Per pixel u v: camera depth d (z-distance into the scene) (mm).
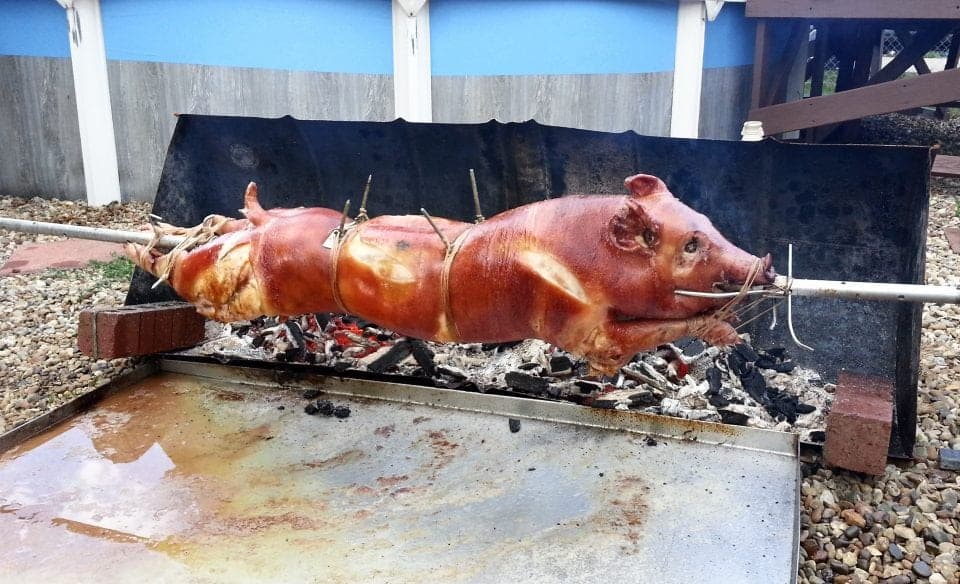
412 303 1047
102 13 3053
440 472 1239
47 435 1367
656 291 906
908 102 2963
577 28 2928
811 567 1079
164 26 3018
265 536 1083
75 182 3320
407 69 2986
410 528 1099
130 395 1523
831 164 1300
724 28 3209
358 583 986
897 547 1110
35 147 3320
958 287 868
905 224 1308
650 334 935
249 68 3023
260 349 1652
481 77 3008
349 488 1202
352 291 1093
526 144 1462
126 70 3105
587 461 1248
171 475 1241
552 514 1119
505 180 1536
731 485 1169
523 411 1390
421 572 1006
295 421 1414
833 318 1444
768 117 3148
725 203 1415
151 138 3180
